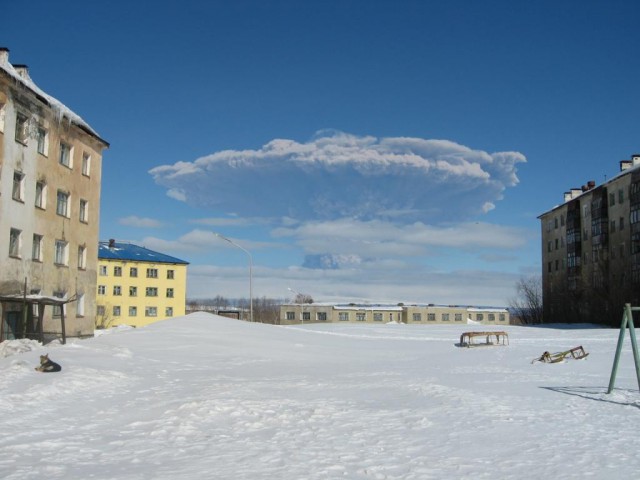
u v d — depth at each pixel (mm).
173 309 82375
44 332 31484
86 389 13805
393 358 26438
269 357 25156
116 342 26797
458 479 6570
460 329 55188
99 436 9031
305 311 93562
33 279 30641
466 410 11086
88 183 37094
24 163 29922
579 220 73188
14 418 10258
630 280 59875
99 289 78250
